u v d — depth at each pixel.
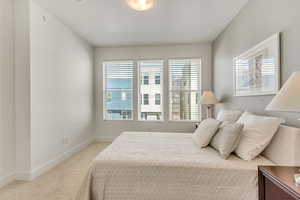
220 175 1.58
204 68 4.50
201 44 4.49
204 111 4.57
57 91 3.18
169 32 3.76
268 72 1.99
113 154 1.84
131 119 4.80
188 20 3.17
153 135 2.77
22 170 2.52
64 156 3.37
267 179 1.26
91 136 4.64
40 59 2.73
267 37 2.05
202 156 1.80
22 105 2.52
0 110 2.35
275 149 1.64
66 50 3.46
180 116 4.68
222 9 2.78
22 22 2.52
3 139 2.38
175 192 1.62
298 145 1.45
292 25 1.64
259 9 2.22
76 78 3.87
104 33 3.82
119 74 4.83
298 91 1.05
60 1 2.57
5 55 2.42
